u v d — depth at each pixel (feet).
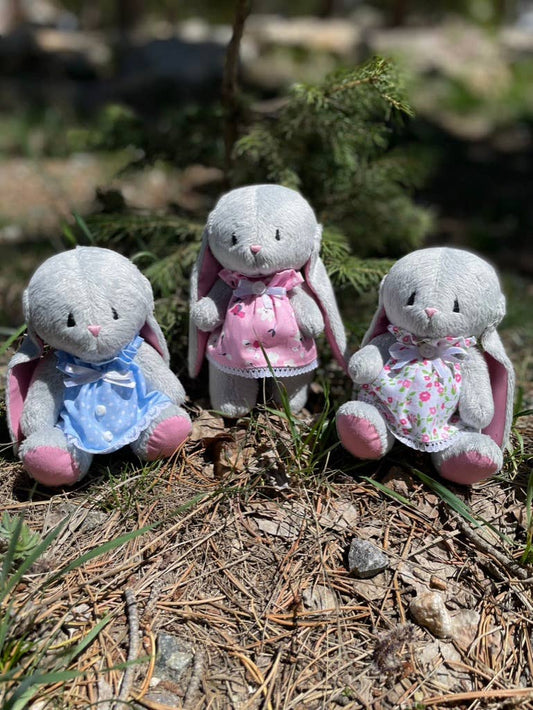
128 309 1.31
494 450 1.32
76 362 1.34
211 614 1.19
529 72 8.51
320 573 1.26
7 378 1.35
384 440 1.35
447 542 1.32
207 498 1.36
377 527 1.34
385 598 1.23
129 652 1.10
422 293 1.31
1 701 1.04
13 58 6.61
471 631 1.20
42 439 1.29
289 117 1.84
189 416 1.47
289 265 1.44
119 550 1.28
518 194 4.67
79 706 1.04
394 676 1.12
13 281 2.55
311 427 1.51
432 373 1.35
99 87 6.42
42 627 1.13
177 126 2.03
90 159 4.50
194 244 1.81
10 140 4.76
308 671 1.12
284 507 1.36
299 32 8.94
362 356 1.38
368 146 1.94
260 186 1.47
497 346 1.38
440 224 3.98
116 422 1.34
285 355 1.46
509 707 1.09
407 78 1.82
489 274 1.34
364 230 1.96
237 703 1.07
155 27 11.31
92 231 1.83
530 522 1.28
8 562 1.08
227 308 1.50
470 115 7.04
